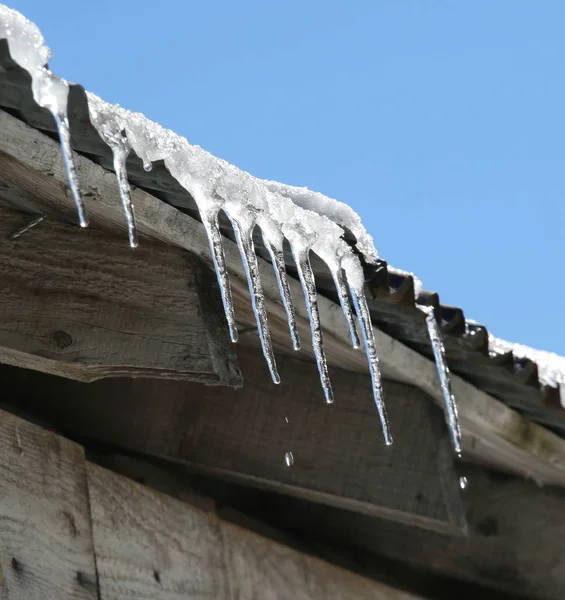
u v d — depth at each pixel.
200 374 4.84
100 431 5.77
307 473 5.39
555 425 5.25
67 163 3.85
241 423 5.54
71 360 4.83
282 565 5.52
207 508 5.54
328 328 4.94
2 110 4.32
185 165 4.16
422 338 4.99
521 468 5.68
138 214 4.63
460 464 5.93
